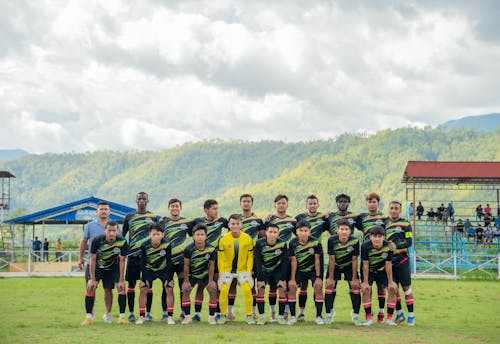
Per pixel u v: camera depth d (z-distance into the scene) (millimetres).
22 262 41688
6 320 15281
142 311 14500
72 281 31000
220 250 14641
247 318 14570
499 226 43125
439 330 13609
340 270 14727
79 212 40969
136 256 15156
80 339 11984
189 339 11945
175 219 15414
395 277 14844
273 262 14602
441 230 47938
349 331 13250
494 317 16453
